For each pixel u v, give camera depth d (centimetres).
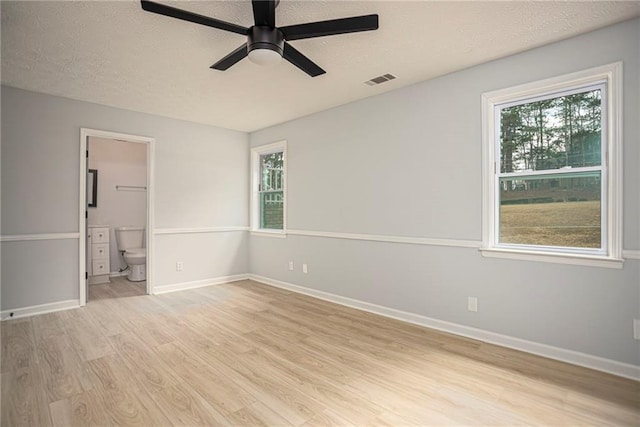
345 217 388
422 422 176
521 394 201
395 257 340
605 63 225
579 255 236
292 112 420
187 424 174
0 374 223
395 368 234
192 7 205
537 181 262
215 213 493
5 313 334
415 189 323
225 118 449
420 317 321
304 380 218
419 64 282
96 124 387
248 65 284
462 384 212
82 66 285
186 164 462
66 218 368
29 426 171
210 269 489
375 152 357
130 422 175
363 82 321
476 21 218
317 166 421
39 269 352
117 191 541
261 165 530
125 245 530
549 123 256
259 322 329
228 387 209
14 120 337
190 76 307
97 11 206
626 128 219
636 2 196
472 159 286
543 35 235
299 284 446
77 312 357
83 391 204
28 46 250
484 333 280
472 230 286
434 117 310
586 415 181
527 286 258
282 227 489
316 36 202
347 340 284
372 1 198
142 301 401
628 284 218
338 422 176
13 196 338
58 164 362
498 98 273
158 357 250
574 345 238
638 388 205
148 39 241
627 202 219
